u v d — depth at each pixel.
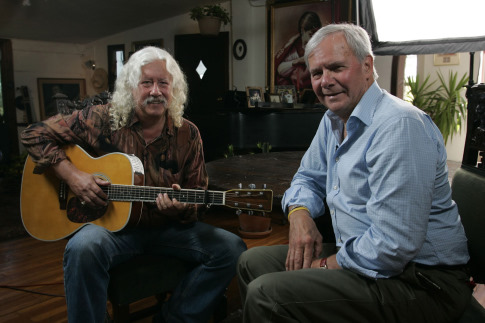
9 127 7.26
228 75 6.01
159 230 1.66
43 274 2.70
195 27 6.25
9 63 7.17
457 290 1.07
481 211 1.16
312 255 1.28
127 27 6.92
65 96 7.52
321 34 1.19
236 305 2.22
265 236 3.47
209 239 1.61
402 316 1.08
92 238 1.44
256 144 4.65
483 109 1.28
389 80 4.94
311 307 1.07
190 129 1.72
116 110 1.63
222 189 1.66
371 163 1.10
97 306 1.44
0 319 2.09
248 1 5.69
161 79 1.56
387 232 1.04
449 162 2.27
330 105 1.21
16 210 4.27
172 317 1.60
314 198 1.42
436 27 1.70
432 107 5.30
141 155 1.66
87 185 1.54
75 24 6.40
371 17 1.83
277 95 5.09
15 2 5.01
